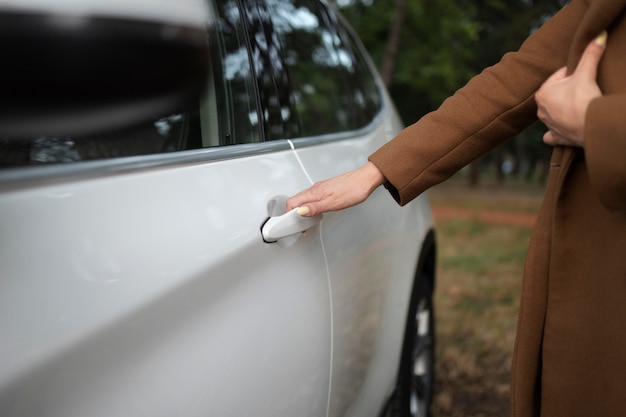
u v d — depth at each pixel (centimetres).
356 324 135
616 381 94
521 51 112
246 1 131
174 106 89
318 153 135
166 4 86
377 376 161
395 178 113
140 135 99
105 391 67
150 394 72
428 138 113
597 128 83
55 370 62
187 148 103
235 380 87
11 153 90
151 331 73
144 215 78
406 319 190
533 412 111
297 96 150
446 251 551
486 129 112
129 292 71
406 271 184
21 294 61
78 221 70
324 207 109
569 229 100
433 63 1052
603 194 85
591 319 97
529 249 108
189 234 83
